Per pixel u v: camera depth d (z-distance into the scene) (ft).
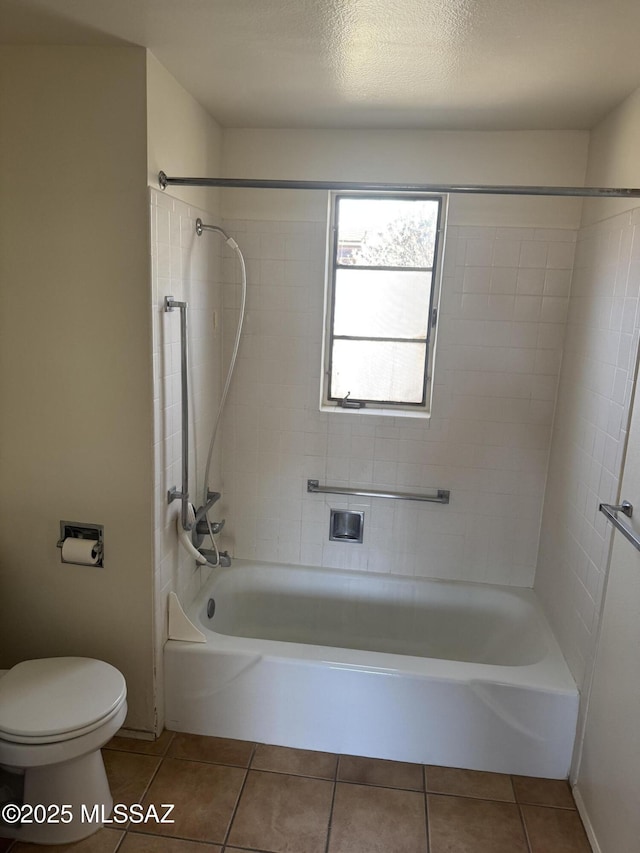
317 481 9.32
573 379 7.80
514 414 8.72
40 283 6.40
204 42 5.71
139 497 6.72
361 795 6.62
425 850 5.97
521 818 6.41
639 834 5.00
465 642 9.12
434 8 4.88
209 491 8.91
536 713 6.87
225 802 6.44
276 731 7.31
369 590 9.36
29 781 5.75
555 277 8.27
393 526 9.33
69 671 6.21
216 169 8.29
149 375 6.44
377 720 7.09
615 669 5.77
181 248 7.09
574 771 6.79
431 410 8.86
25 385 6.65
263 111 7.69
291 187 6.34
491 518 9.09
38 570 7.05
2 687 5.91
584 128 7.84
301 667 7.09
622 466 5.91
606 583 6.15
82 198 6.16
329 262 8.86
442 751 7.09
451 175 8.26
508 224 8.23
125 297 6.31
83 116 6.02
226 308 8.91
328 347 9.12
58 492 6.84
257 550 9.71
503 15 4.96
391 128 8.20
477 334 8.56
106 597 7.00
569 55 5.67
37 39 5.78
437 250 8.64
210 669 7.25
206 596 8.56
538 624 8.21
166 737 7.37
